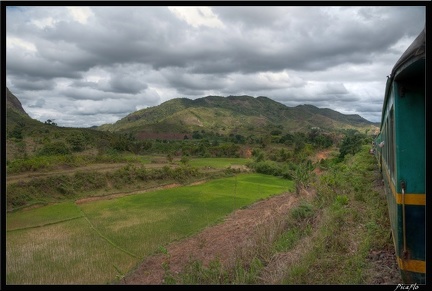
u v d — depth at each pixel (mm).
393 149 5648
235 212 16391
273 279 6406
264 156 39875
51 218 16562
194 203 20453
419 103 4969
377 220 8914
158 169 30781
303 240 8398
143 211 18219
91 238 12812
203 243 10938
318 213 10523
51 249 11430
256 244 8875
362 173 17281
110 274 8977
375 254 7000
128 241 12359
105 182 25703
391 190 6371
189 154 49094
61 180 23094
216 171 34156
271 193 23922
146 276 8422
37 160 25641
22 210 18656
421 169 4949
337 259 6875
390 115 6246
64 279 8609
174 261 9469
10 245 11938
